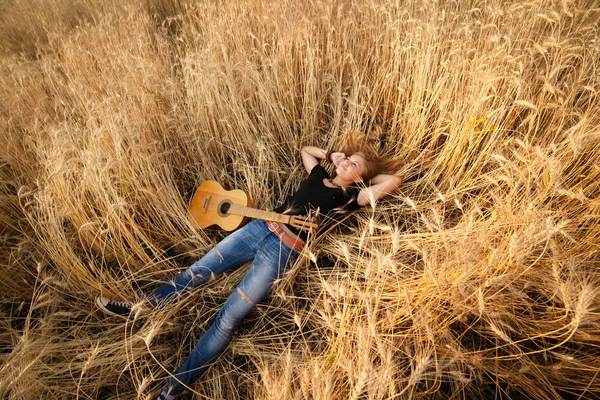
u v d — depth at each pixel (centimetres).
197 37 375
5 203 258
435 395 172
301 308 226
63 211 223
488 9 293
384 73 298
